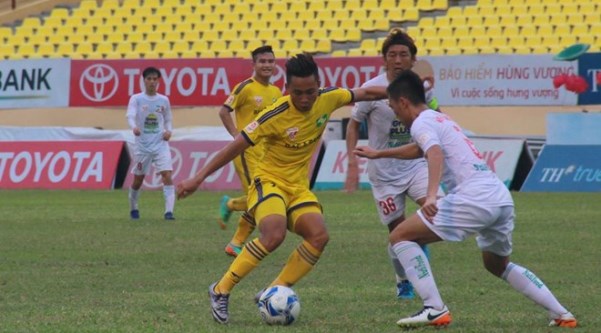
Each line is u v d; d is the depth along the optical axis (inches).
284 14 3499.0
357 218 1843.0
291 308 826.8
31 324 832.9
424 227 796.6
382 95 901.8
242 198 1280.8
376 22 3383.4
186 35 3526.1
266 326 823.1
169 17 3619.6
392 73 1003.3
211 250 1373.0
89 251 1366.9
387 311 900.6
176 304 940.6
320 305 935.0
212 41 3457.2
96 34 3629.4
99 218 1863.9
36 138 2832.2
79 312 895.7
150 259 1284.4
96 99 2898.6
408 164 1023.0
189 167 2687.0
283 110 839.7
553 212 1914.4
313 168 2645.2
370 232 1596.9
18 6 3951.8
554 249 1364.4
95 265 1229.7
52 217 1886.1
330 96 867.4
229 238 1519.4
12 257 1307.8
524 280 824.9
